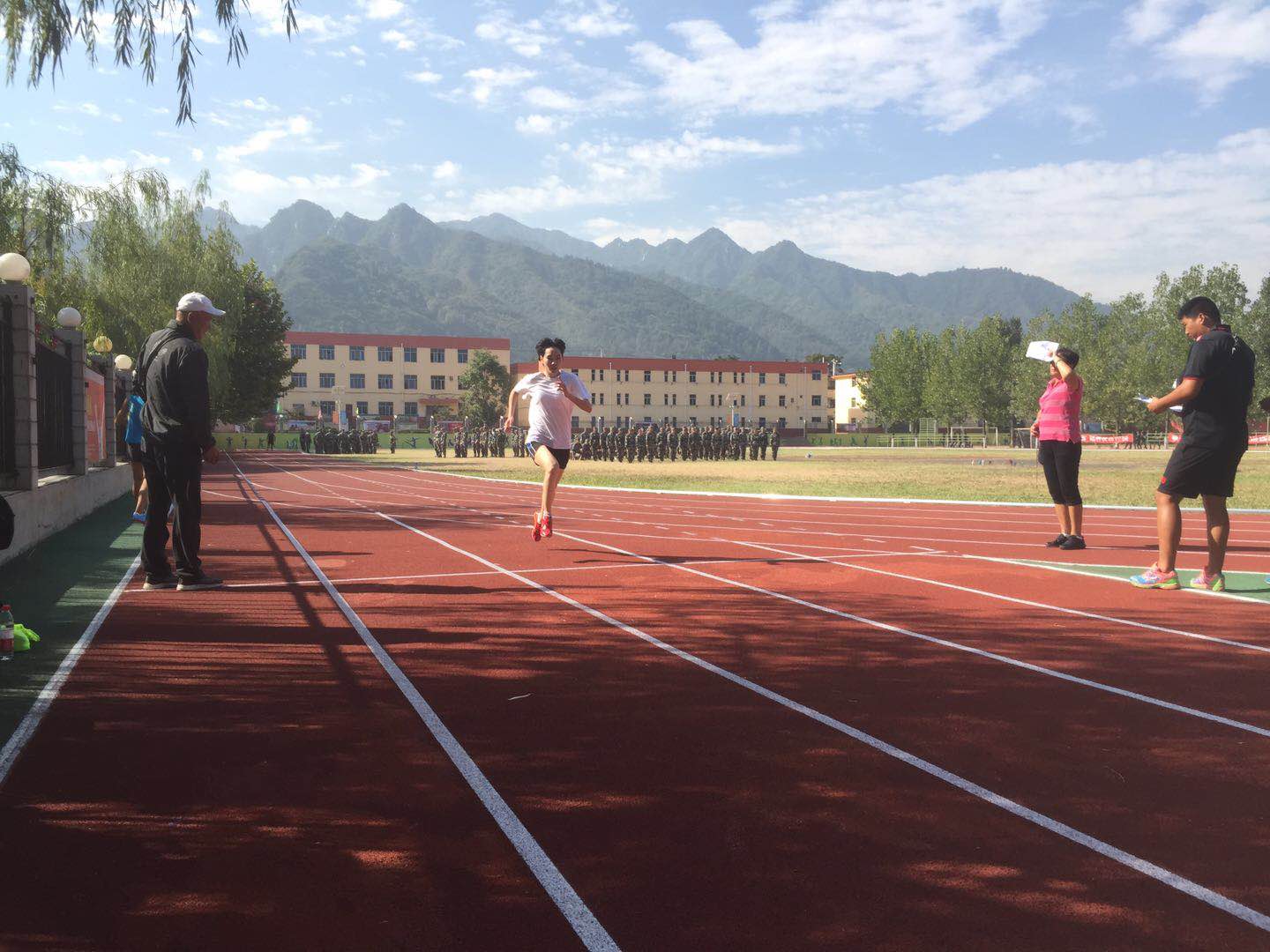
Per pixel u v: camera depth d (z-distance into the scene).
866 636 5.41
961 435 96.62
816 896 2.36
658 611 6.13
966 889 2.40
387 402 105.62
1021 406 85.62
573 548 9.45
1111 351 83.38
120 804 2.90
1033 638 5.36
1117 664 4.77
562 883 2.42
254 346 55.75
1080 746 3.51
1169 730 3.70
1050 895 2.37
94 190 29.39
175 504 6.70
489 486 22.27
